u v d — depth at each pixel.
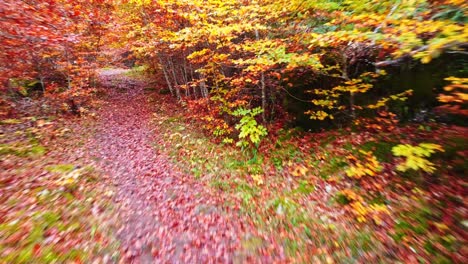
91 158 9.56
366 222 5.34
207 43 11.12
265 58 8.06
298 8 8.42
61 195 6.45
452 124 7.03
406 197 5.62
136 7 14.57
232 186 7.80
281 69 9.54
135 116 15.67
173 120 14.41
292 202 6.54
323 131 9.69
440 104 7.31
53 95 14.36
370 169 6.73
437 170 5.85
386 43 5.04
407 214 5.18
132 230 5.79
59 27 8.77
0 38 7.86
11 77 12.42
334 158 7.84
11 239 4.67
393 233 4.86
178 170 9.01
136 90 21.94
